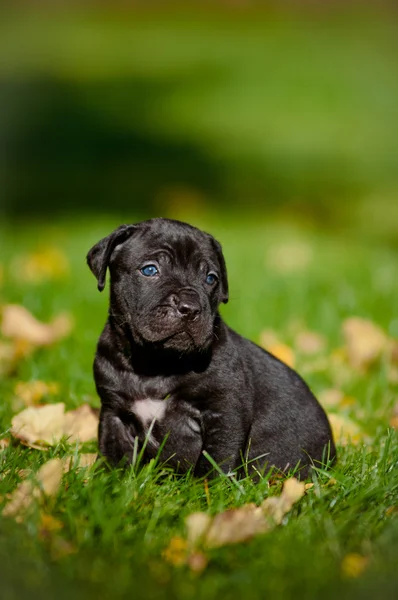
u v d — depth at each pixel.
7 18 66.81
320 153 34.75
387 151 35.28
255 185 29.33
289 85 47.12
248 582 5.09
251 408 7.02
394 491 6.50
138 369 6.96
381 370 10.23
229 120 39.66
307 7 72.31
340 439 8.02
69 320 11.27
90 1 71.62
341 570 5.23
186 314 6.61
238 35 61.78
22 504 5.74
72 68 49.31
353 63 53.00
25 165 31.14
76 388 9.06
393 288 13.89
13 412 8.28
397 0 71.94
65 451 7.17
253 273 14.65
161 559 5.42
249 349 7.40
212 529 5.63
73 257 15.50
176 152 33.84
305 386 7.58
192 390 6.82
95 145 34.56
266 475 6.82
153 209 24.66
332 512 6.13
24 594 4.91
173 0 73.25
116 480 6.41
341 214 25.78
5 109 39.97
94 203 25.20
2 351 9.89
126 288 7.05
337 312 12.31
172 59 52.78
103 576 5.09
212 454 6.82
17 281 13.52
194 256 7.12
